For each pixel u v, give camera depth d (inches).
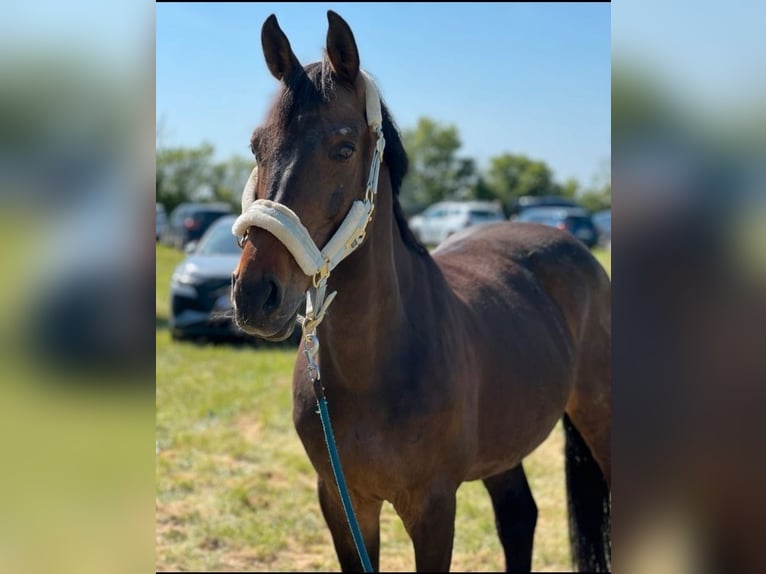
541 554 153.1
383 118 87.0
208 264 333.1
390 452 88.2
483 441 103.7
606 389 133.9
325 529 161.8
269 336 71.0
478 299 111.0
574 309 130.3
